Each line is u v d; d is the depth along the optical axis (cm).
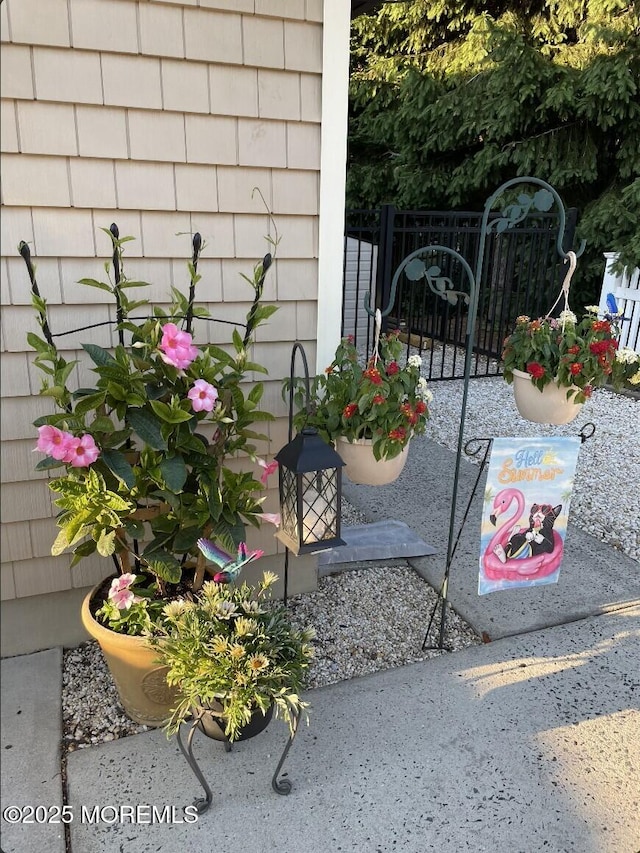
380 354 247
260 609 187
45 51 195
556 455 230
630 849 170
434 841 170
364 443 231
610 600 279
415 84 790
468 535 337
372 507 367
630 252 620
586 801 183
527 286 676
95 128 205
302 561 278
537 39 771
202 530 211
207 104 216
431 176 834
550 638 254
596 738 204
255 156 227
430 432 501
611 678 231
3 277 207
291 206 237
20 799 181
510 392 607
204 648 170
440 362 712
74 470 191
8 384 215
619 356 264
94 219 212
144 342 191
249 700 167
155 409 185
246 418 208
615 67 634
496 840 171
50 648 242
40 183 204
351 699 219
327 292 251
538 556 239
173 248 224
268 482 260
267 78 221
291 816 177
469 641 253
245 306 240
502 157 726
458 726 208
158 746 201
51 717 210
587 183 754
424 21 874
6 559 227
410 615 269
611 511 370
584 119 707
